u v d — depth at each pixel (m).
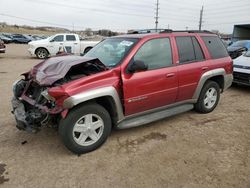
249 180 3.07
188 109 4.82
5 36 38.91
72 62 3.66
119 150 3.72
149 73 3.97
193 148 3.81
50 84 3.33
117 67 3.69
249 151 3.75
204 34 5.09
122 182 3.01
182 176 3.13
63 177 3.09
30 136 4.11
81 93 3.28
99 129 3.69
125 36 4.46
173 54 4.38
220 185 2.98
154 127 4.55
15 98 4.05
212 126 4.65
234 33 19.23
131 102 3.83
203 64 4.84
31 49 15.80
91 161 3.43
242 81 7.22
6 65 12.23
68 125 3.36
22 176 3.09
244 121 4.93
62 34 15.95
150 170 3.24
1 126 4.46
